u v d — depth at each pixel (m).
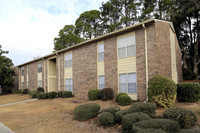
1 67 24.83
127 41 11.24
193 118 5.13
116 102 10.57
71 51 16.84
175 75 12.46
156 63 9.43
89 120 7.21
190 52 22.97
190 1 19.64
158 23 10.24
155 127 4.27
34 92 19.09
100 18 33.03
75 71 15.96
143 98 9.90
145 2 25.42
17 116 8.97
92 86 13.77
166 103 7.96
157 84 8.18
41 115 8.84
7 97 21.42
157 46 9.66
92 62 13.95
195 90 8.74
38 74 22.45
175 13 20.77
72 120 7.49
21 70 27.64
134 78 10.62
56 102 13.59
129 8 26.97
